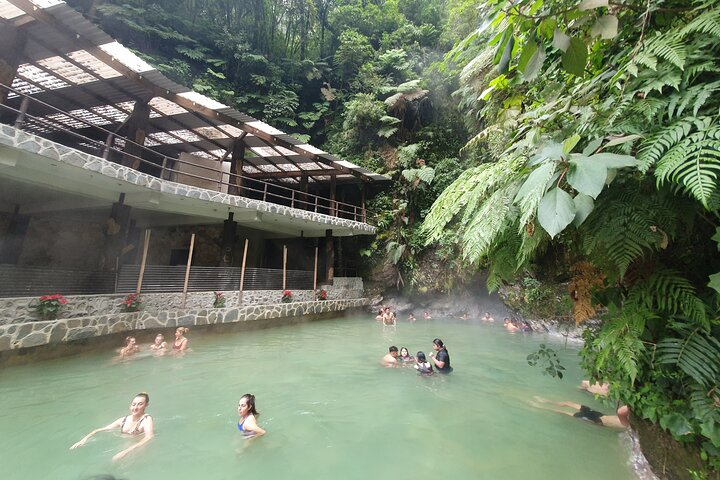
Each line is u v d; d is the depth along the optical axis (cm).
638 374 217
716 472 180
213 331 909
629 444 347
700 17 133
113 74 845
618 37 181
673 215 141
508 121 283
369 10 2153
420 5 2173
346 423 420
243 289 1048
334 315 1345
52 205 1004
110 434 375
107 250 863
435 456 343
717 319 164
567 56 132
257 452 348
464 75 276
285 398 500
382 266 1630
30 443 350
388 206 1684
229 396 501
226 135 1181
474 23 1036
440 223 197
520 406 482
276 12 2161
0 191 925
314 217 1309
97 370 586
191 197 934
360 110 1684
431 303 1550
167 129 1209
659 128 138
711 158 108
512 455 346
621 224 146
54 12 628
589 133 151
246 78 1867
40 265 1069
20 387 494
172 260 1352
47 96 948
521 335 1061
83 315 674
